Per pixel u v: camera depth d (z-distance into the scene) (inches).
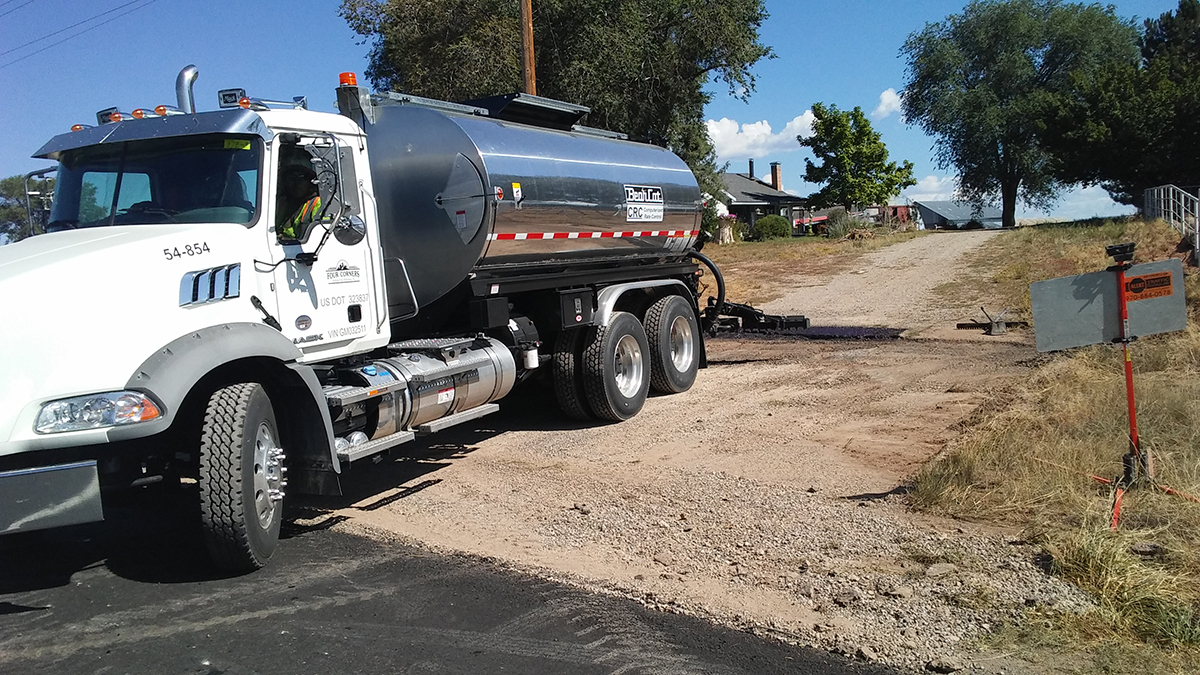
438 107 330.0
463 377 301.1
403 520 251.9
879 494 257.1
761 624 175.3
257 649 166.4
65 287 189.0
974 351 535.2
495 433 374.3
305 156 249.0
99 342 189.5
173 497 223.8
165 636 172.7
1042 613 172.7
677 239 451.2
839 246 1354.6
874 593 187.6
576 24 1109.1
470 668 157.9
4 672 157.8
